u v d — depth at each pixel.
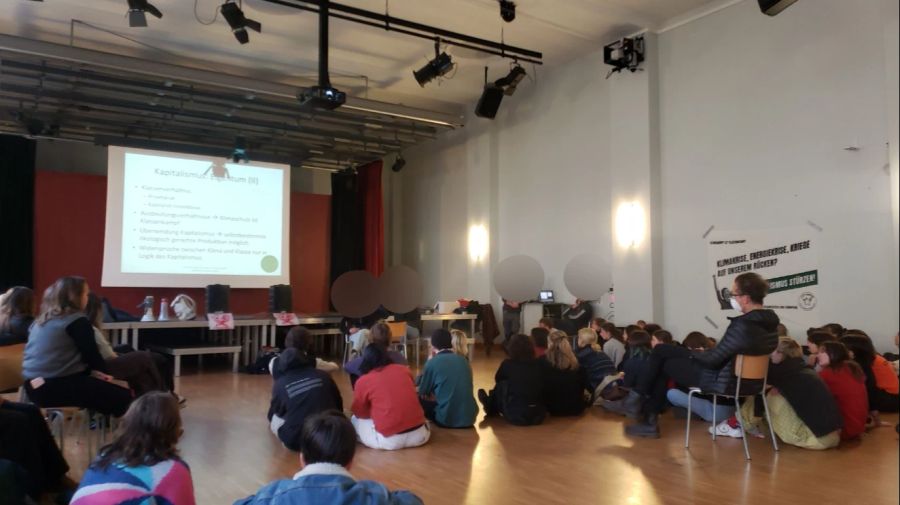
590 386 5.31
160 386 4.07
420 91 9.92
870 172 5.77
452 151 11.19
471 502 3.04
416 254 12.13
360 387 4.11
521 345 4.89
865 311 5.78
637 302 7.61
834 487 3.24
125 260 8.95
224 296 8.23
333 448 1.64
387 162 12.77
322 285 11.66
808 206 6.21
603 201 8.34
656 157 7.55
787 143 6.39
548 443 4.16
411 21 7.37
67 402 3.27
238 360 8.06
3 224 8.92
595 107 8.48
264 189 10.14
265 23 7.38
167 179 9.30
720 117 6.97
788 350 4.07
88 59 6.88
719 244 6.93
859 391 4.20
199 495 3.18
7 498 2.20
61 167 10.09
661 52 7.59
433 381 4.65
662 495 3.13
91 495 1.77
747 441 4.20
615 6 7.15
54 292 3.33
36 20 7.21
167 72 7.30
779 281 6.41
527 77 9.55
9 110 8.55
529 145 9.55
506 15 6.96
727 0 6.91
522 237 9.65
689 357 4.20
